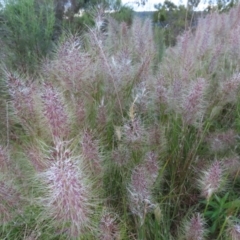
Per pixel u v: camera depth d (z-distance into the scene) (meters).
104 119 1.70
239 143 1.83
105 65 1.85
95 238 1.24
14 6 3.38
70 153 1.04
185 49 2.30
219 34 2.96
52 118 1.17
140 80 2.01
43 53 3.23
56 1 4.48
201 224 1.25
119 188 1.64
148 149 1.62
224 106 2.27
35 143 1.42
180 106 1.76
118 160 1.58
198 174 1.70
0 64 2.22
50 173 0.97
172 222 1.59
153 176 1.36
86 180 1.21
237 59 2.40
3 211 1.26
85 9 4.63
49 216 1.18
